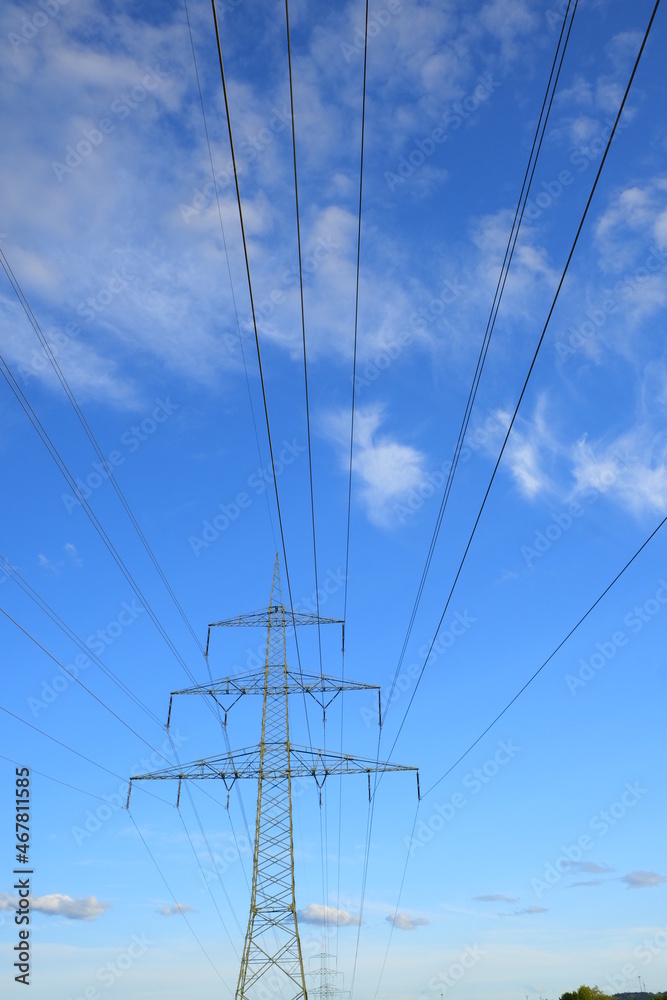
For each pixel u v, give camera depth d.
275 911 43.19
